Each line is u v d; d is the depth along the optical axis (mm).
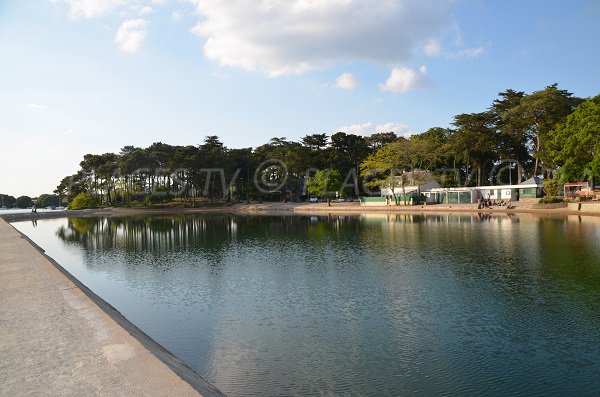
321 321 14578
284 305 16594
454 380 10117
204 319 15133
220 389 9883
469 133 82750
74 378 6297
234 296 18188
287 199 122438
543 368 10594
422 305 15977
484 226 42844
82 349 7641
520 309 15047
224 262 26906
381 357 11500
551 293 16859
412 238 35500
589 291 16922
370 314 15164
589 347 11719
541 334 12734
